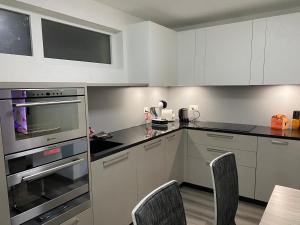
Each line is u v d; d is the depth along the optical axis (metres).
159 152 2.58
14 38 1.87
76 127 1.67
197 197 2.89
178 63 3.19
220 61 2.88
